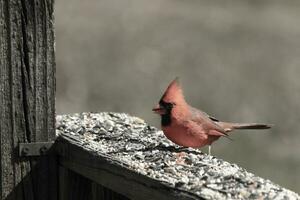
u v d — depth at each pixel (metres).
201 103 17.02
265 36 20.88
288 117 16.38
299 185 13.09
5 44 4.85
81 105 16.36
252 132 15.03
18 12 4.85
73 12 21.52
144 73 18.08
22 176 4.97
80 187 5.06
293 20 22.23
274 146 14.59
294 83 18.09
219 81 18.00
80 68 17.83
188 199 3.92
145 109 16.53
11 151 4.93
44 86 4.94
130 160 4.76
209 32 21.08
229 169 4.59
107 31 20.39
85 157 4.81
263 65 19.05
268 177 13.22
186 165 4.68
